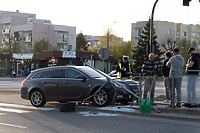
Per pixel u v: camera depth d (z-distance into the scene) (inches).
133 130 438.9
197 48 3799.2
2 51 3499.0
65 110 613.9
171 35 4298.7
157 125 476.7
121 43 4099.4
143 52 2453.2
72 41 4478.3
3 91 1068.5
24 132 424.2
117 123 492.7
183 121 510.6
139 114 564.1
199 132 424.5
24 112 613.9
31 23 4392.2
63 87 661.9
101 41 3988.7
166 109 571.2
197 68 576.7
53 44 4288.9
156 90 609.9
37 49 3693.4
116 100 668.7
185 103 577.6
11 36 4013.3
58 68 684.1
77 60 2615.7
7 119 532.7
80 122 501.7
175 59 585.3
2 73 2861.7
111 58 2780.5
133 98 668.1
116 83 652.7
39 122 502.9
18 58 2829.7
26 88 702.5
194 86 570.6
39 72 701.3
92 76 656.4
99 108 618.2
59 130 438.6
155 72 653.9
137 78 679.7
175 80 583.2
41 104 684.7
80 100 650.2
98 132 424.8
